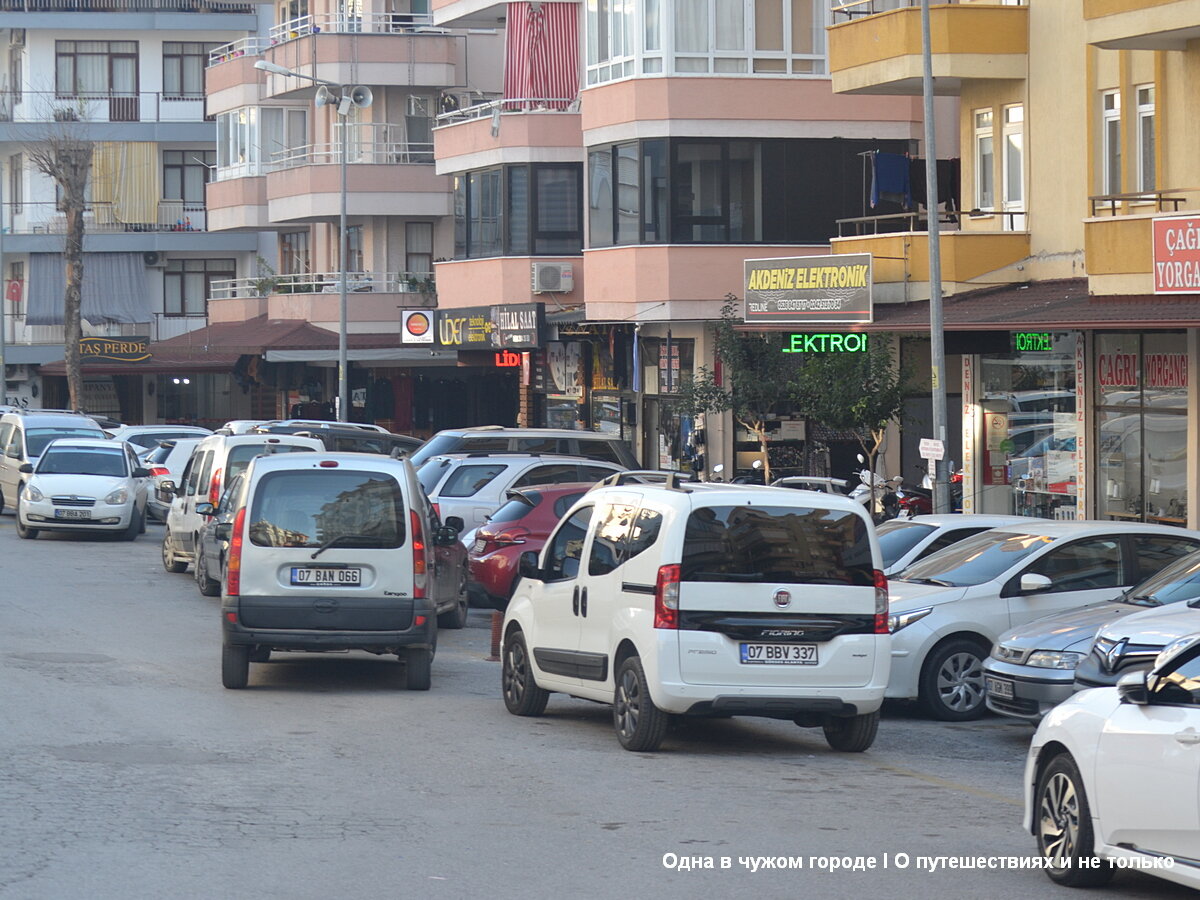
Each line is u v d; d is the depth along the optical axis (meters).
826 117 45.06
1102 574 19.86
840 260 35.28
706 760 15.95
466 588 28.42
